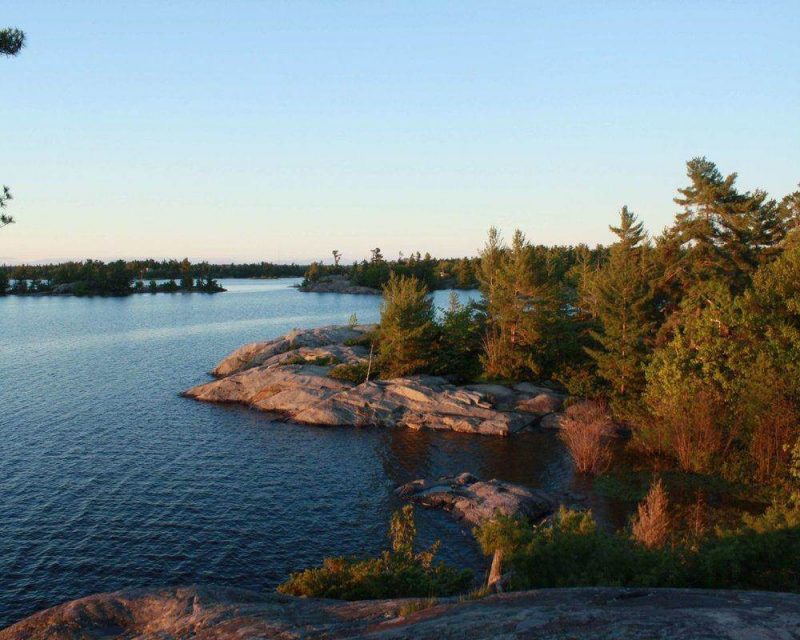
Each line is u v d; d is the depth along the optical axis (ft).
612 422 162.91
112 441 157.79
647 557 54.70
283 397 196.54
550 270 217.36
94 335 371.35
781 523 57.82
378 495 122.93
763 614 23.34
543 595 31.19
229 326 423.23
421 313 218.59
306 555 97.04
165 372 255.91
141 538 102.12
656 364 145.79
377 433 170.60
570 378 186.80
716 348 131.95
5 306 587.68
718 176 176.86
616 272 175.94
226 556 96.32
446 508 115.14
